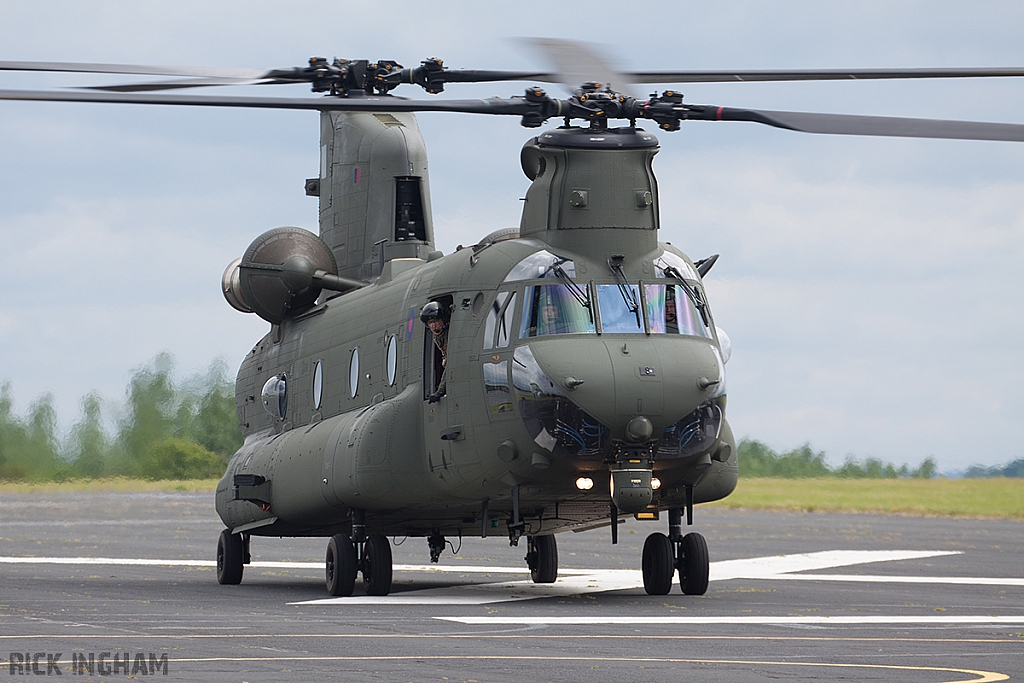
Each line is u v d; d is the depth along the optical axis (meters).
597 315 52.59
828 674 33.16
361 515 58.69
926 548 91.06
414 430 57.41
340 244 73.81
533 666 34.28
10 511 131.25
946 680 32.25
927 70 46.88
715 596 57.28
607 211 54.16
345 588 57.56
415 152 72.12
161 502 142.75
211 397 157.62
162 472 154.25
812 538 100.19
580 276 53.31
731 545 93.31
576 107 48.94
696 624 45.28
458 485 55.56
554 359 51.31
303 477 62.44
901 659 36.41
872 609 52.38
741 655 36.88
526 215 56.28
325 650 37.25
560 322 52.47
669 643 39.56
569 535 105.81
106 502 142.00
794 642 40.25
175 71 47.34
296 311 73.88
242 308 75.81
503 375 52.69
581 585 64.62
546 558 65.88
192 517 126.56
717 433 52.44
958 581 68.88
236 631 42.09
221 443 156.75
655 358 51.50
